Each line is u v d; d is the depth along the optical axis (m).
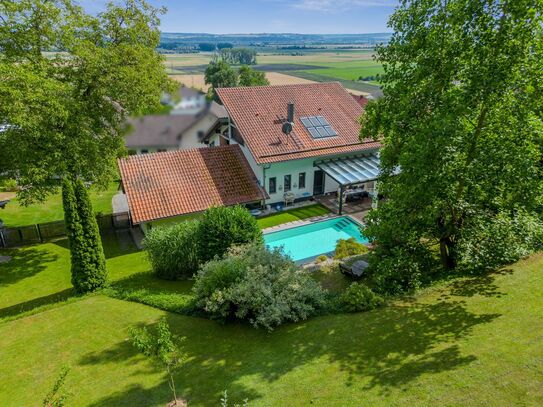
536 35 11.26
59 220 26.34
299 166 27.20
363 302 12.75
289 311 12.28
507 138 12.29
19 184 20.50
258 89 29.92
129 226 25.25
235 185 25.66
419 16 13.05
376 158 28.59
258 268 13.17
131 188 23.45
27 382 10.56
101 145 21.62
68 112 18.62
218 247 16.80
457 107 11.93
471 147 12.71
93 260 15.84
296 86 31.22
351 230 24.45
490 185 12.62
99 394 9.79
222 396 9.30
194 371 10.45
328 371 9.67
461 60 12.44
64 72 20.34
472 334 10.27
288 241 23.20
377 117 15.44
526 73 11.33
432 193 12.41
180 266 17.50
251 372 10.12
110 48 21.41
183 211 23.12
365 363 9.77
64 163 19.42
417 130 13.29
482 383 8.39
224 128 31.31
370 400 8.41
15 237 23.19
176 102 23.81
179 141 25.58
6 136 18.81
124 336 12.51
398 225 13.55
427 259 15.34
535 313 10.89
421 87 13.24
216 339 12.03
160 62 24.00
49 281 18.94
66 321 13.62
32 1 18.56
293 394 9.02
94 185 22.98
